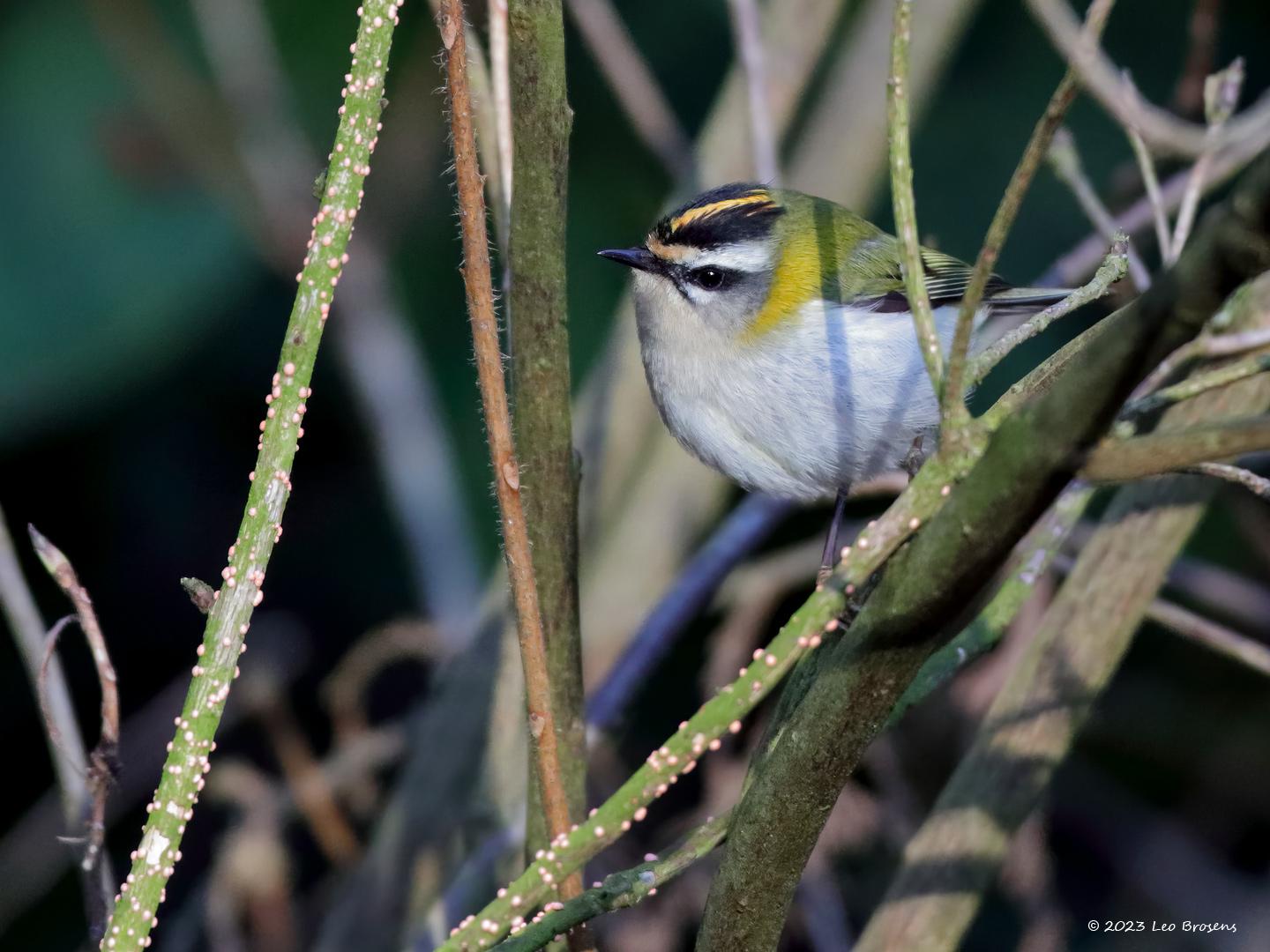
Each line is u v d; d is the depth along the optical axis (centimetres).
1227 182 1145
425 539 1141
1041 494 371
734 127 1078
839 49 1302
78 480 1286
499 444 443
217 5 1181
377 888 960
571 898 484
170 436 1302
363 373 1188
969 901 694
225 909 951
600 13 1027
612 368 1077
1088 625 727
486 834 891
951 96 1291
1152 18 1289
